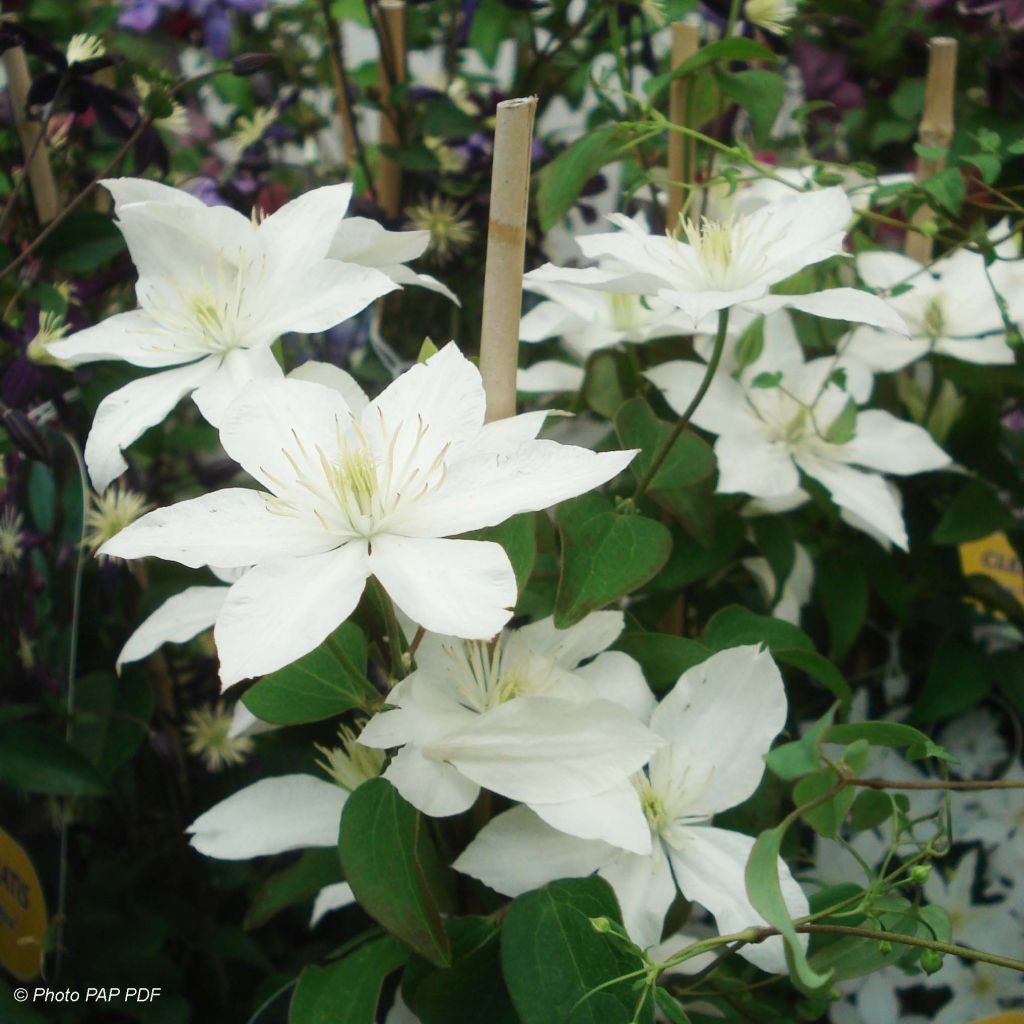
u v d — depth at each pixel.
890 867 0.52
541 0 0.68
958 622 0.55
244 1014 0.62
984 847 0.55
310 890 0.43
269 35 0.86
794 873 0.51
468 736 0.37
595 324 0.54
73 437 0.56
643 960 0.36
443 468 0.35
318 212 0.41
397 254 0.43
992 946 0.51
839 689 0.45
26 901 0.49
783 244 0.42
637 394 0.53
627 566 0.39
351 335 0.65
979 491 0.53
